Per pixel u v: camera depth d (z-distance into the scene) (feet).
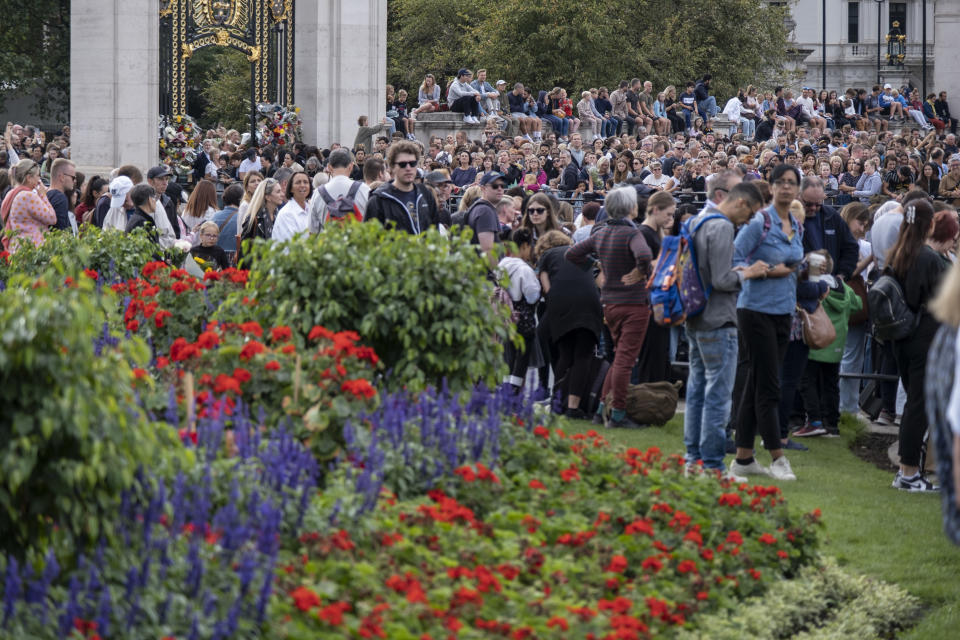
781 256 49.70
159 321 46.80
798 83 329.93
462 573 28.37
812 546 39.29
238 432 31.40
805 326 55.11
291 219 60.54
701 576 33.58
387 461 33.47
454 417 36.81
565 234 61.41
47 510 25.13
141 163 131.95
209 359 36.88
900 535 44.73
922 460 52.70
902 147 164.55
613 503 36.42
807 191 58.65
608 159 110.63
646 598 30.63
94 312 25.66
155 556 25.68
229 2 137.59
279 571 26.55
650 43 251.80
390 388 40.34
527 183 91.66
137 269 59.21
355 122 146.92
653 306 49.24
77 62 131.34
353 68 146.20
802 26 437.99
